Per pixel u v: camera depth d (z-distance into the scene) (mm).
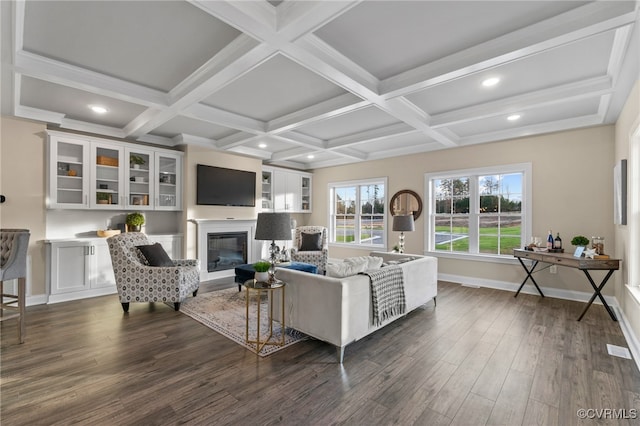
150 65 2760
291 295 2859
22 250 2801
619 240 3611
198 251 5293
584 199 4125
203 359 2502
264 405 1912
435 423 1762
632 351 2623
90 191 4363
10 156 3729
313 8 1847
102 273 4355
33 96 3467
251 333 3033
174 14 2072
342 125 4566
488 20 2115
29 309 3721
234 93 3367
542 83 3047
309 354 2605
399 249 5316
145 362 2443
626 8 1835
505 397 2006
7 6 1920
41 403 1914
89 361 2453
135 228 4816
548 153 4410
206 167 5477
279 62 2693
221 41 2395
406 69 2789
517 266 4707
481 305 3988
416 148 5707
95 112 3982
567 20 2037
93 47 2473
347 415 1823
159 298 3648
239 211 6051
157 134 5098
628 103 3021
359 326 2648
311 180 7836
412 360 2504
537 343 2824
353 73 2707
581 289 4164
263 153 6336
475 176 5184
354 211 7043
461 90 3221
